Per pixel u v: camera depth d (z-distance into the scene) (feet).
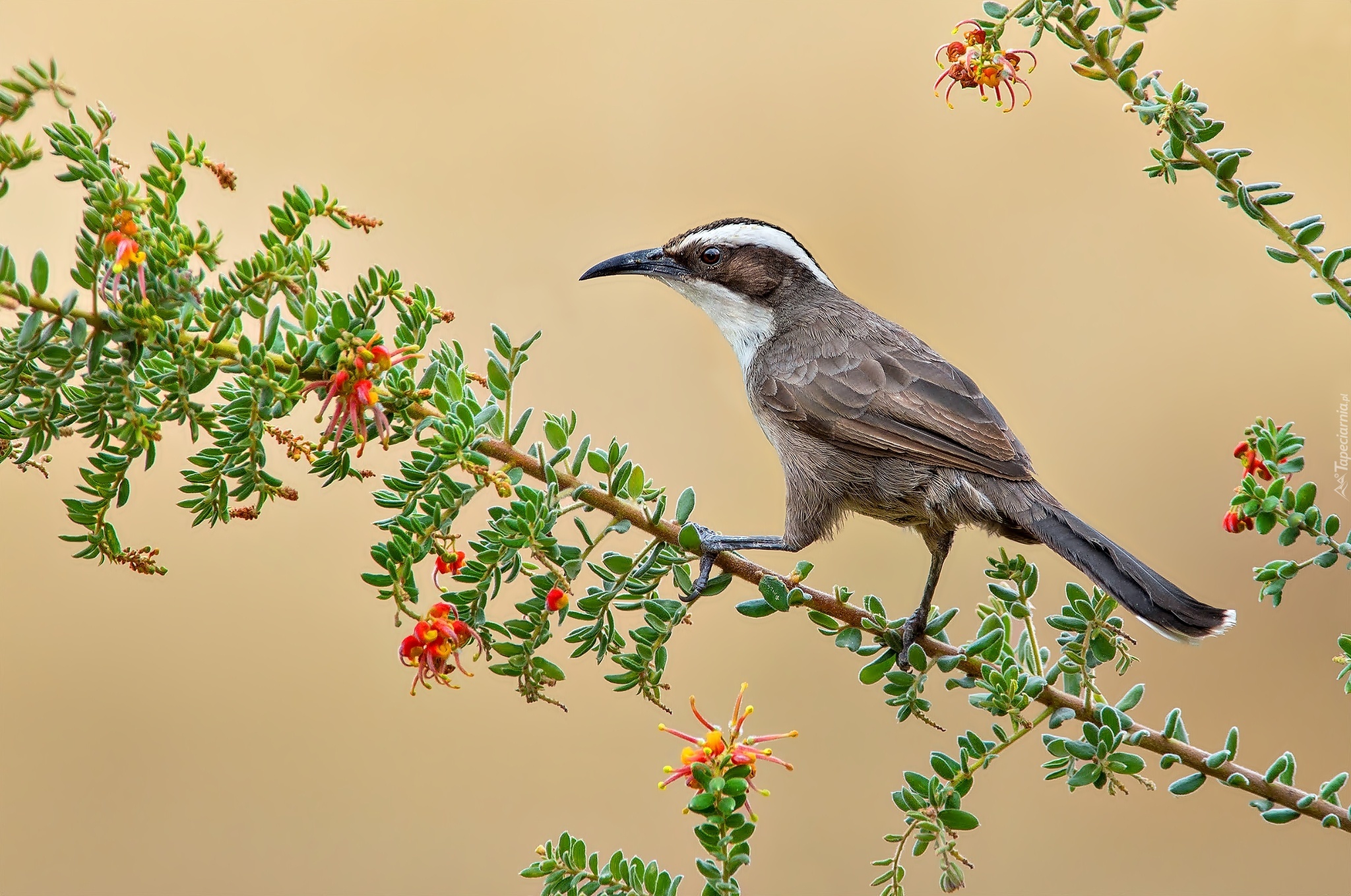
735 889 21.57
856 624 21.71
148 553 21.63
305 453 21.62
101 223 21.54
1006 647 21.67
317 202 21.61
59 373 21.57
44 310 21.56
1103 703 21.67
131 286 21.56
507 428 21.66
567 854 21.59
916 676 21.67
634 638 21.66
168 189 21.58
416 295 21.66
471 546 21.63
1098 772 21.63
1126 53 21.65
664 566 21.67
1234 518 21.66
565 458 21.66
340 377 21.59
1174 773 22.25
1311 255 21.62
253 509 21.62
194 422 21.59
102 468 21.61
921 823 21.62
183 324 21.58
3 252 21.54
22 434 21.58
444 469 21.62
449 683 21.62
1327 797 21.61
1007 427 21.98
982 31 21.75
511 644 21.63
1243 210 21.65
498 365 21.66
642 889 21.59
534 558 21.65
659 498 21.66
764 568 21.75
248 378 21.61
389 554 21.62
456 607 21.63
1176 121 21.63
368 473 21.63
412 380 21.63
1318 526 21.63
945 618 21.70
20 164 21.54
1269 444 21.65
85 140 21.56
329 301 21.63
